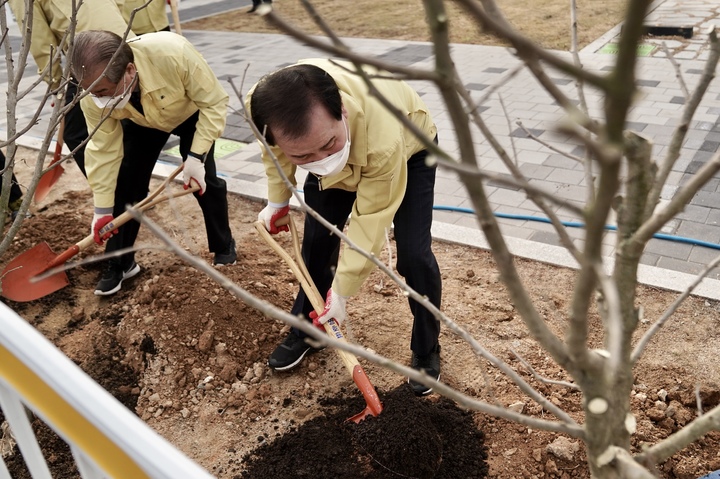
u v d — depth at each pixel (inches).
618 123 24.7
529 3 405.1
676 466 94.7
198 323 128.2
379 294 141.1
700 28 313.6
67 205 187.9
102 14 151.4
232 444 107.8
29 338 49.3
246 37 391.9
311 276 118.5
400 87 98.7
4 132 253.0
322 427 108.2
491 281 141.3
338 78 91.4
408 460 96.1
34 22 148.9
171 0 185.9
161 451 40.6
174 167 205.2
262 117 82.4
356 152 90.4
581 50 297.7
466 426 104.9
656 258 143.9
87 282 151.5
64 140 161.2
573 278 138.9
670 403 106.0
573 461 97.5
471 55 305.3
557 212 166.9
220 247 149.2
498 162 195.5
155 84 121.1
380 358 44.1
